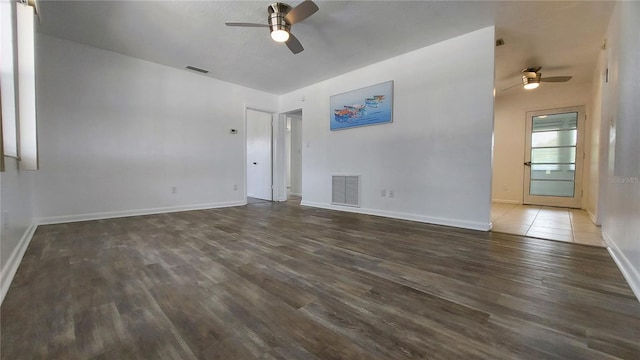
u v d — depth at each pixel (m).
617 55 2.38
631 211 1.80
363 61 4.11
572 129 5.22
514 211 4.73
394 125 3.99
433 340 1.17
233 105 5.24
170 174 4.44
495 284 1.73
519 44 3.46
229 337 1.19
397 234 3.03
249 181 6.88
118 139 3.90
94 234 2.96
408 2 2.65
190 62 4.18
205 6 2.71
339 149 4.77
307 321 1.32
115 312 1.38
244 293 1.61
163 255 2.28
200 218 3.95
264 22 2.99
